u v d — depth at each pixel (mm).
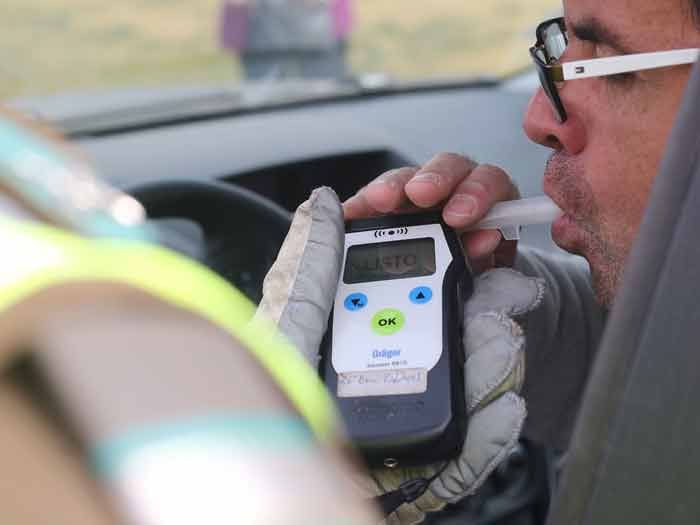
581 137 1104
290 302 1100
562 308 1513
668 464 663
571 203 1139
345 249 1177
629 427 670
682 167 660
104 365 377
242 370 407
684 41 991
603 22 1027
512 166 3189
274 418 406
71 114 3232
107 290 400
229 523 371
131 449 368
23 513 345
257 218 2229
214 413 389
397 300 1119
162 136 3062
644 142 1048
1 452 349
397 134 3379
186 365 395
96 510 352
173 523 362
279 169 2957
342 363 1080
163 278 422
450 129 3396
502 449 1021
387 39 7086
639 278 669
